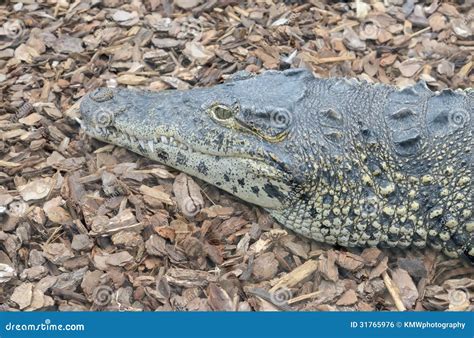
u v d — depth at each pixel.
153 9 1.80
